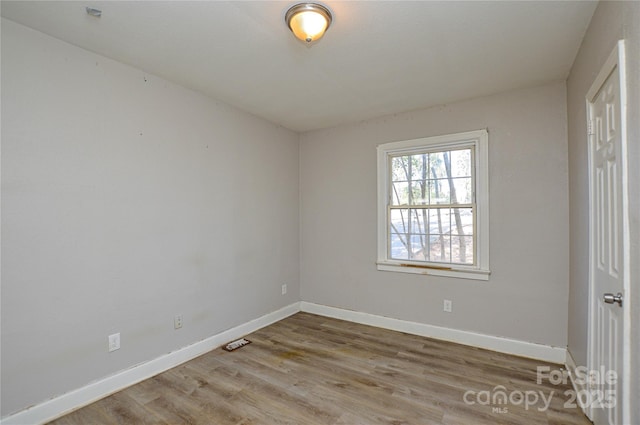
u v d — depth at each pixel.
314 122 3.77
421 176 3.38
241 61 2.33
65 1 1.66
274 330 3.46
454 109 3.13
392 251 3.56
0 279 1.78
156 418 1.94
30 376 1.88
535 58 2.29
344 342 3.12
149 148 2.50
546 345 2.70
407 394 2.19
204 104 2.94
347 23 1.87
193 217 2.83
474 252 3.06
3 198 1.79
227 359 2.75
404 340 3.16
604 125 1.64
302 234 4.16
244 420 1.92
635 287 1.22
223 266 3.11
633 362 1.23
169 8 1.73
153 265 2.52
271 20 1.85
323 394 2.20
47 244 1.95
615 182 1.46
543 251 2.72
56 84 2.00
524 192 2.79
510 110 2.86
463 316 3.07
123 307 2.32
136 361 2.39
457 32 1.97
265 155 3.65
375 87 2.79
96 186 2.19
